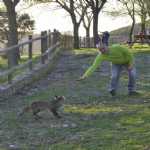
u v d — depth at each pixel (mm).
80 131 10289
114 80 14750
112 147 8891
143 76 19547
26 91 16297
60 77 20156
